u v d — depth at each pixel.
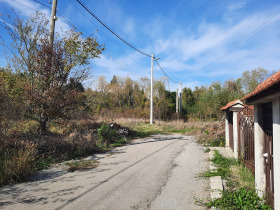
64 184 4.49
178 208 3.38
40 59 8.19
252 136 4.98
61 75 8.59
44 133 7.91
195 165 6.24
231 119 8.33
